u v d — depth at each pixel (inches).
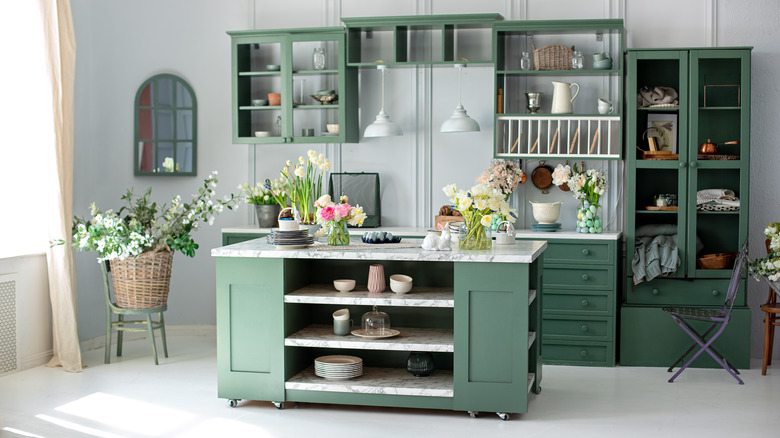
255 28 269.4
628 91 232.4
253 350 183.6
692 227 229.8
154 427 172.2
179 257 274.2
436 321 195.0
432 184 261.9
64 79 227.6
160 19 267.1
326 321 201.2
